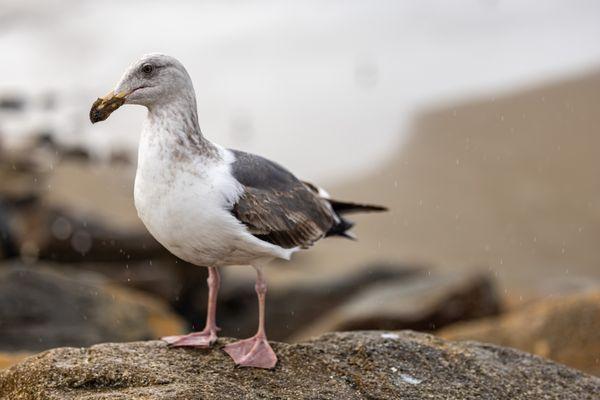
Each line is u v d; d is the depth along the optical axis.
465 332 12.02
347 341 8.12
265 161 8.23
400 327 13.89
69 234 16.39
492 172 21.16
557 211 19.62
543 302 13.43
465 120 23.30
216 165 7.65
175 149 7.50
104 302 12.62
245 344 7.91
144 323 12.62
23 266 13.16
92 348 7.70
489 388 7.70
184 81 7.67
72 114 23.50
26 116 23.28
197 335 8.06
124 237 16.17
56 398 6.91
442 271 17.02
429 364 7.92
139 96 7.61
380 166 21.61
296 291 16.27
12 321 11.91
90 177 20.81
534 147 22.00
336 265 18.09
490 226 19.27
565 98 23.95
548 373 8.12
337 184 20.81
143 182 7.54
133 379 7.17
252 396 7.04
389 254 18.42
